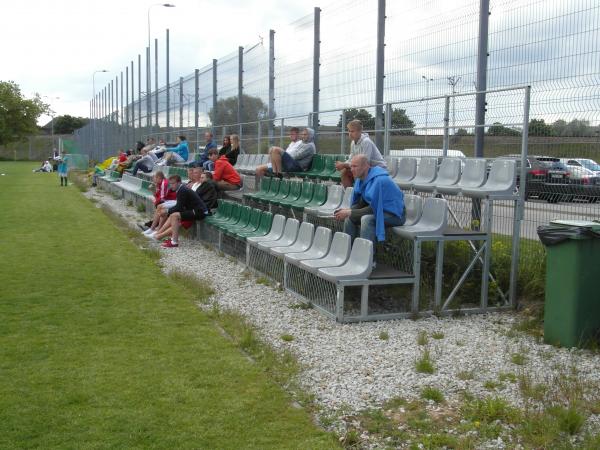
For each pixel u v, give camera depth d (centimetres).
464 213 802
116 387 464
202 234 1198
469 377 498
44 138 7794
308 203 1002
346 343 591
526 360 545
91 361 520
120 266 934
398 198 721
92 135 5266
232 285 832
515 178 722
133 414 419
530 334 629
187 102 2358
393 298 756
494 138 794
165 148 2366
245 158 1583
